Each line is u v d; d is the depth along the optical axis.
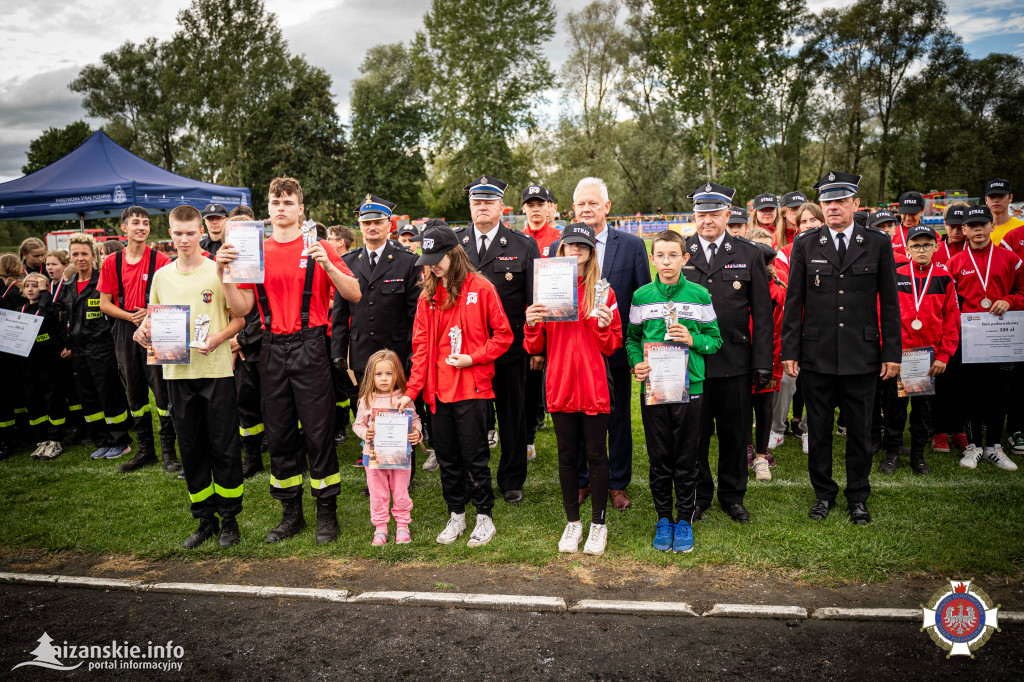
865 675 3.06
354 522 5.00
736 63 34.06
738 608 3.58
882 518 4.65
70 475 6.14
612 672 3.15
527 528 4.79
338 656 3.35
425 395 4.64
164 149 44.62
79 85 44.41
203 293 4.54
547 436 7.07
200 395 4.54
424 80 43.16
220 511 4.66
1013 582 3.80
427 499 5.43
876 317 4.66
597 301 4.14
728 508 4.86
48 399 6.79
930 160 45.09
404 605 3.81
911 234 5.71
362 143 49.69
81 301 6.39
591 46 48.00
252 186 44.84
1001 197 6.30
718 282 4.74
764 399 5.59
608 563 4.22
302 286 4.52
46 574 4.31
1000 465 5.64
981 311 5.59
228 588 4.00
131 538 4.79
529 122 43.38
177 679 3.20
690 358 4.37
